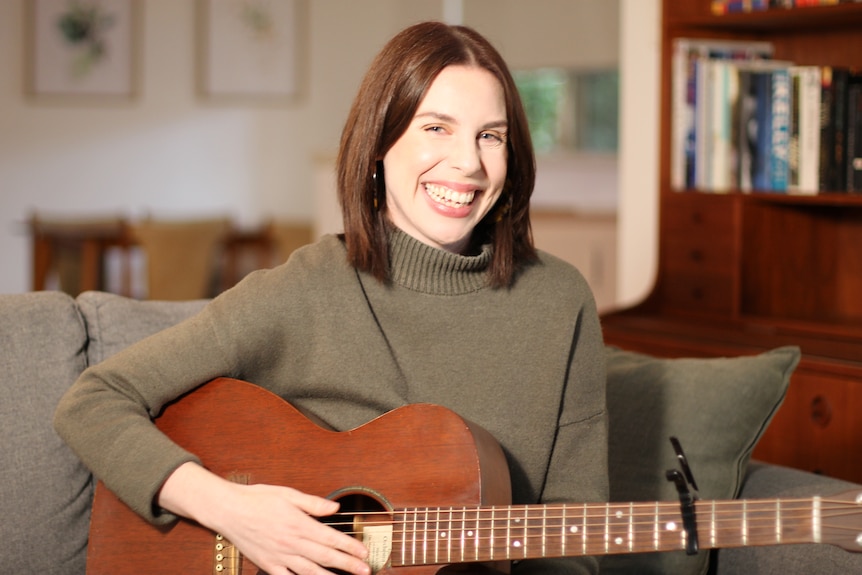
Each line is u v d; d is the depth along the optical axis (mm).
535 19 6352
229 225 6211
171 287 5934
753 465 1962
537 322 1638
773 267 2961
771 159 2867
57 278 6535
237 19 7418
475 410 1591
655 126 3523
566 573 1508
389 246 1635
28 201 7039
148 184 7312
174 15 7281
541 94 6668
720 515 1248
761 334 2795
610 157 6340
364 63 7680
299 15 7547
